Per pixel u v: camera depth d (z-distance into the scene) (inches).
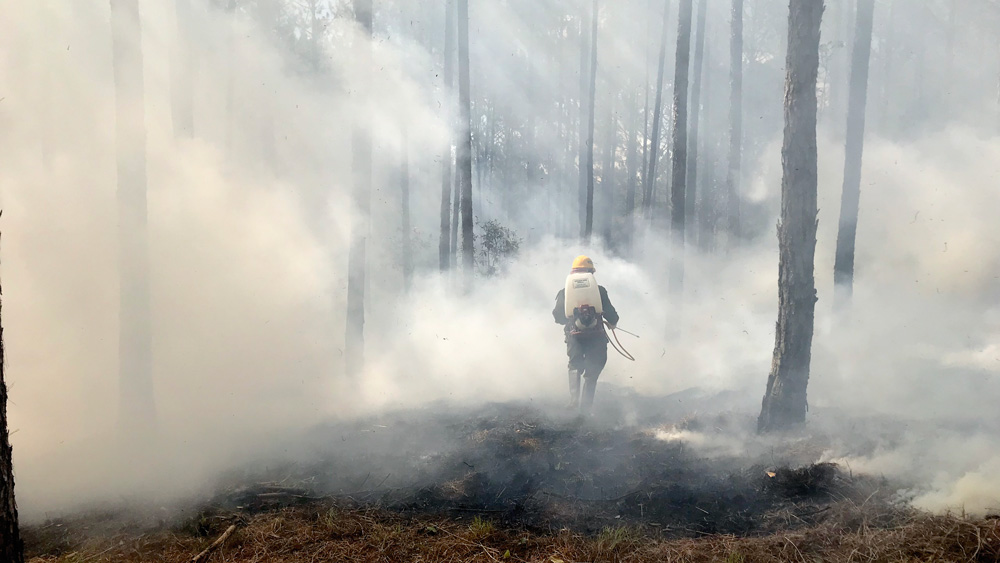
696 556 138.2
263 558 142.6
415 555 143.7
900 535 137.0
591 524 158.9
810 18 210.7
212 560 142.1
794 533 145.6
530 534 152.9
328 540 151.2
